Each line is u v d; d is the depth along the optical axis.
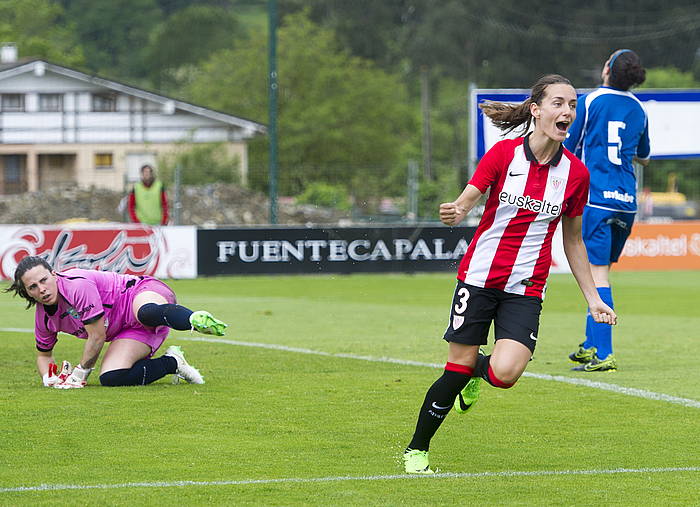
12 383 24.52
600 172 27.95
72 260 57.03
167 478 16.02
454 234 63.56
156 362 24.23
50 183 104.56
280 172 105.44
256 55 169.50
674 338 34.72
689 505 14.79
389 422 20.39
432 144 195.00
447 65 192.12
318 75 164.75
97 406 21.61
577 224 17.41
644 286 56.69
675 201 122.50
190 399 22.59
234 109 166.12
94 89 144.00
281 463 17.05
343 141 160.50
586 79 186.50
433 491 15.41
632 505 14.78
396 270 63.03
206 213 96.19
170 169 123.06
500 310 16.77
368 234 62.75
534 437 19.30
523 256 16.64
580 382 25.48
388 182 102.31
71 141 144.38
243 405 22.02
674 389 24.53
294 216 97.69
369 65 173.50
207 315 21.42
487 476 16.38
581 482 16.05
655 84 174.38
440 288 54.84
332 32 176.12
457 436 19.36
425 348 31.78
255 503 14.67
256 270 61.19
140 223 59.34
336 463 17.08
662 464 17.25
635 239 66.38
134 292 24.02
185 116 144.25
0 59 167.50
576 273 17.69
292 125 158.12
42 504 14.51
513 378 16.42
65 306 23.38
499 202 16.66
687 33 185.62
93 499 14.78
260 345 32.41
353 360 29.09
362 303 47.03
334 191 102.00
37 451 17.70
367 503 14.72
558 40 186.12
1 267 56.44
